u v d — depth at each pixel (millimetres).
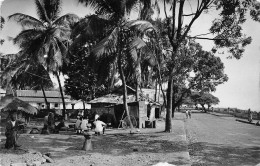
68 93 40406
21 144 13445
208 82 25734
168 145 14109
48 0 29797
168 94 20641
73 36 21797
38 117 32031
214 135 20547
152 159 10703
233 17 17484
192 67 19016
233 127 28875
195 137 19078
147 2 20500
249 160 11258
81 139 15820
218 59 23734
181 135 18328
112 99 28250
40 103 52375
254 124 33688
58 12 30984
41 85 31406
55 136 17078
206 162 10820
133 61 20406
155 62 19703
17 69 28578
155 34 20219
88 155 11297
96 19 19391
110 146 13625
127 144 14328
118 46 20781
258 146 15141
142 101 25828
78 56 36312
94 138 16562
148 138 16734
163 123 31406
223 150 13688
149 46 20422
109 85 32156
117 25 20078
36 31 30031
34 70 29781
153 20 21953
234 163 10672
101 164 9773
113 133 19453
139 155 11469
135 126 25109
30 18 28453
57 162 9992
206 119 44375
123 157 11039
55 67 30828
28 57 30562
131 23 18109
